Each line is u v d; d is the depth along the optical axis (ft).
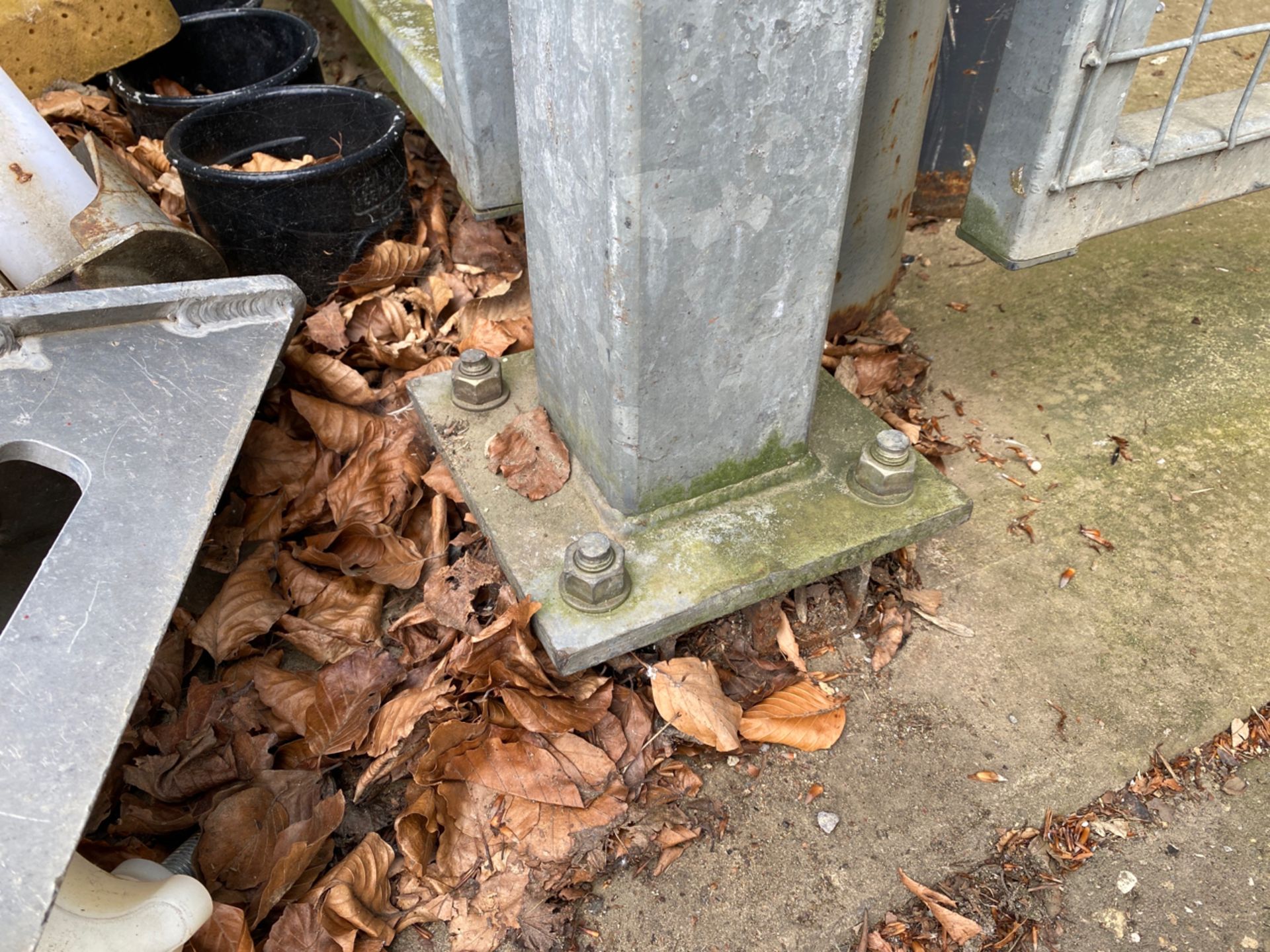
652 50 3.22
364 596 5.43
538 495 5.08
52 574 3.84
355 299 7.53
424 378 5.89
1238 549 5.80
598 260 3.94
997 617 5.48
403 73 7.95
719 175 3.71
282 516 5.97
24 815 3.18
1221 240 8.29
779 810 4.62
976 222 5.52
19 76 8.74
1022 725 4.95
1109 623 5.42
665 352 4.17
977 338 7.40
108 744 3.42
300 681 5.06
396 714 4.75
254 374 5.03
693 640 5.19
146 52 9.60
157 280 6.19
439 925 4.25
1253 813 4.59
